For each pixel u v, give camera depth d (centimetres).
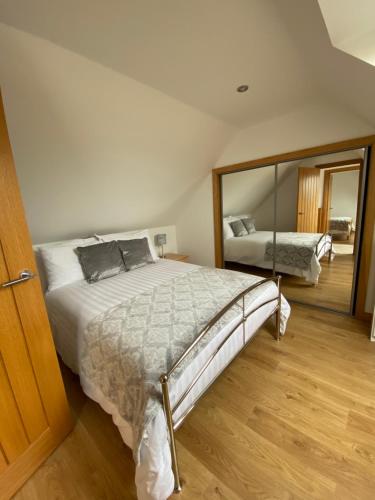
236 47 137
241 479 107
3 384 100
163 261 282
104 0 99
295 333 220
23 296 106
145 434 86
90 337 135
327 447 118
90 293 185
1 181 95
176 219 394
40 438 116
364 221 219
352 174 247
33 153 164
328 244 283
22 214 103
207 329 109
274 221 295
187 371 107
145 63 145
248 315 149
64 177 197
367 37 104
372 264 220
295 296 293
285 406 143
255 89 189
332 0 87
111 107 170
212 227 350
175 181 302
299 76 174
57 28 111
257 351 196
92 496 104
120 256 242
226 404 147
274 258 305
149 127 205
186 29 120
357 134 207
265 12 111
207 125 243
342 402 144
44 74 130
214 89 184
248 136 279
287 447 120
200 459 116
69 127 165
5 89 126
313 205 274
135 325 128
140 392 95
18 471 107
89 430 135
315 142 232
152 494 86
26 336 108
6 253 98
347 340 205
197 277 203
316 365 176
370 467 108
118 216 289
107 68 145
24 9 100
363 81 131
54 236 248
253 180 301
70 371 187
